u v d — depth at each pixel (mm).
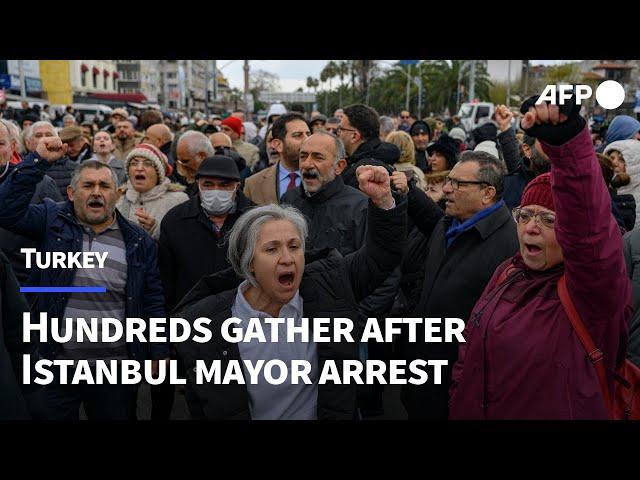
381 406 5051
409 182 4199
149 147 5012
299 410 2641
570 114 1982
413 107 79688
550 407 2359
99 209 3758
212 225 4266
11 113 18906
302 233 2557
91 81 70562
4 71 43750
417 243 4410
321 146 4277
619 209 4516
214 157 4156
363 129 5449
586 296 2256
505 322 2479
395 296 4566
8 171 4688
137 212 4602
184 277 4273
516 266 2652
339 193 4379
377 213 2781
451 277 3494
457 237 3543
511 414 2438
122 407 3902
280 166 5484
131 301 3865
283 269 2484
